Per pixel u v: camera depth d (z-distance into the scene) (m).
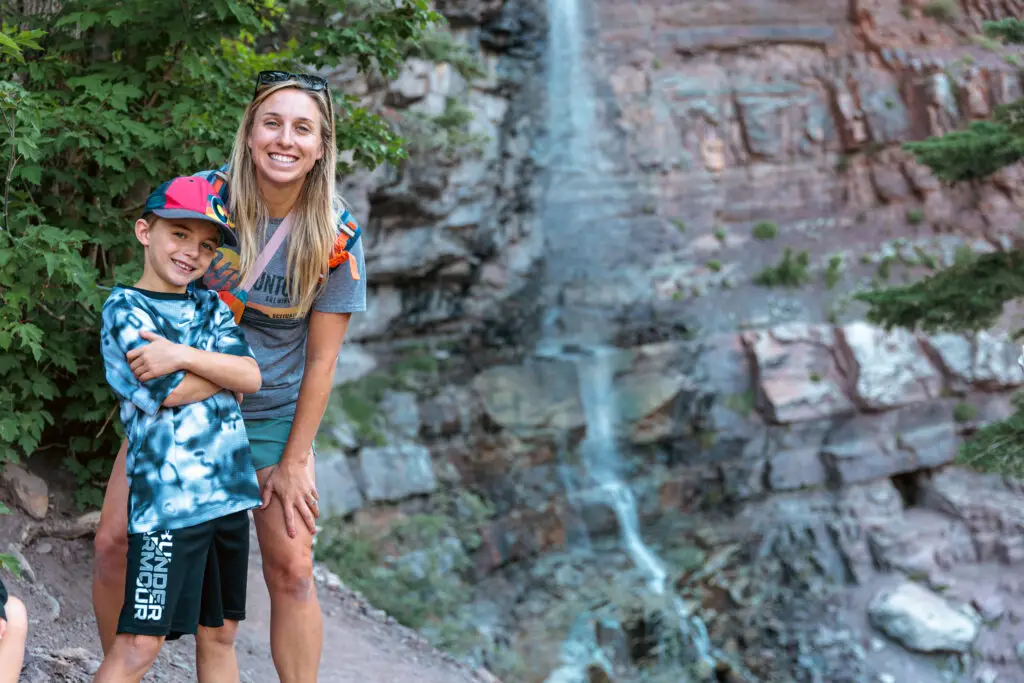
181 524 2.29
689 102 24.39
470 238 19.06
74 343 4.43
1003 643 17.61
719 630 17.45
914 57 24.97
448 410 17.62
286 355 2.74
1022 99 9.72
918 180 24.56
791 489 20.14
